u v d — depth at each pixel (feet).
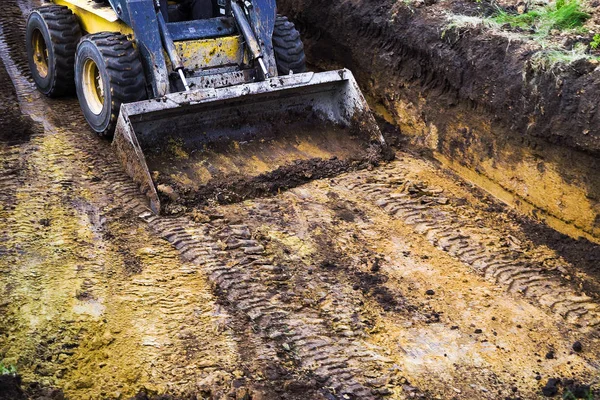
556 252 18.84
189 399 13.46
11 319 15.26
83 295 16.21
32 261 17.34
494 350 15.25
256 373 14.23
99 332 15.12
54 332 14.99
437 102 23.31
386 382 14.25
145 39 21.57
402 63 24.72
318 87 23.13
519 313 16.40
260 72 22.90
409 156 23.88
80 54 23.12
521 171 20.45
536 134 19.65
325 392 13.87
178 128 21.76
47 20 25.18
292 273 17.54
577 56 19.63
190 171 21.22
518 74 20.34
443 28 23.04
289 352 14.92
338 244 18.83
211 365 14.37
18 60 30.19
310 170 22.06
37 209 19.54
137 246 18.30
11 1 35.81
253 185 21.08
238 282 16.97
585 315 16.37
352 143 23.50
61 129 24.49
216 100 21.15
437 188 21.85
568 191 19.11
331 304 16.51
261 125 23.03
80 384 13.69
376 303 16.63
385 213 20.35
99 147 23.24
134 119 20.71
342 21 27.37
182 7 24.49
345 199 20.98
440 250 18.72
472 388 14.23
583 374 14.62
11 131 23.81
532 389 14.24
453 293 17.04
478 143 21.84
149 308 15.97
